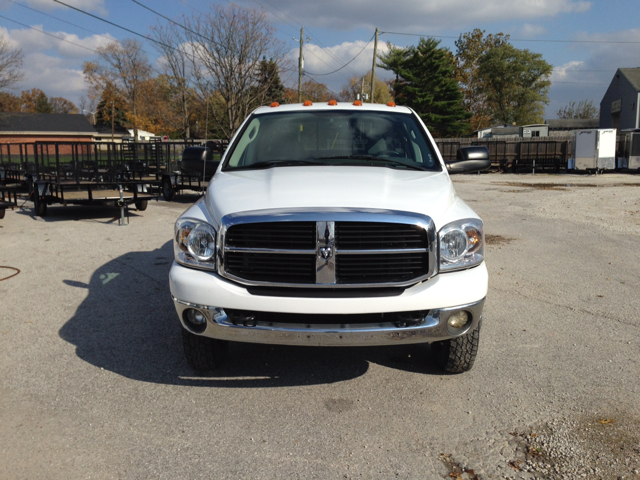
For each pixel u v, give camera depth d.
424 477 2.63
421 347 4.27
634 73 49.44
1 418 3.16
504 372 3.80
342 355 4.11
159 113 47.16
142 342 4.36
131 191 12.57
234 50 32.19
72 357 4.05
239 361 3.99
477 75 75.88
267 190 3.35
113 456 2.79
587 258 7.46
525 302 5.46
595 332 4.59
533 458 2.78
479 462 2.75
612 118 53.09
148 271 6.65
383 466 2.71
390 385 3.61
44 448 2.86
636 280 6.28
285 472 2.66
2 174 15.28
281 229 3.05
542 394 3.47
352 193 3.23
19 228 10.05
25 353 4.12
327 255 3.00
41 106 92.75
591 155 27.14
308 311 3.01
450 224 3.17
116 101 59.53
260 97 33.97
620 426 3.07
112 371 3.81
